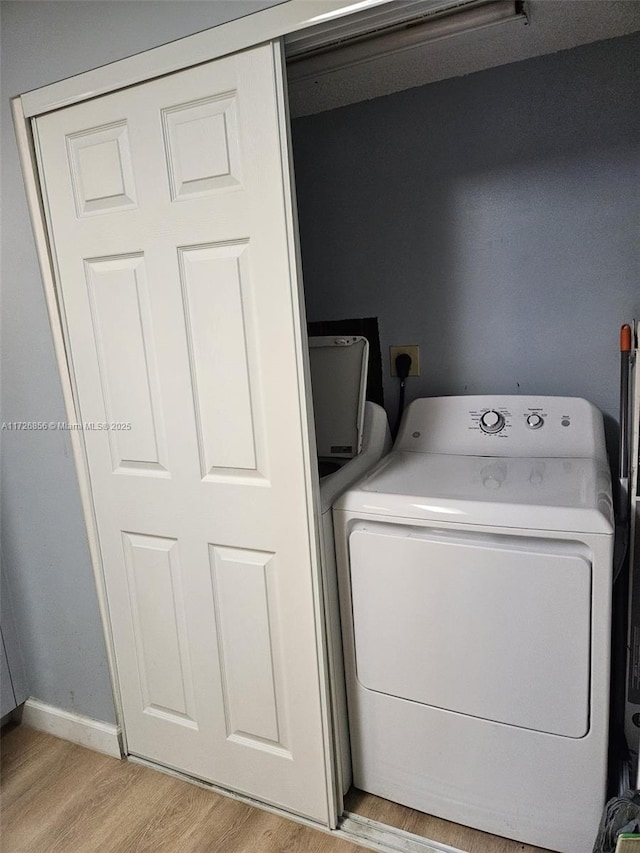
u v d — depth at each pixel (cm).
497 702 147
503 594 141
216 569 165
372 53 157
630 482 158
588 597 133
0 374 183
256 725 171
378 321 209
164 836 167
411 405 197
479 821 158
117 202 154
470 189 187
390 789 169
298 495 148
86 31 145
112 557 181
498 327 192
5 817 176
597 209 173
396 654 157
